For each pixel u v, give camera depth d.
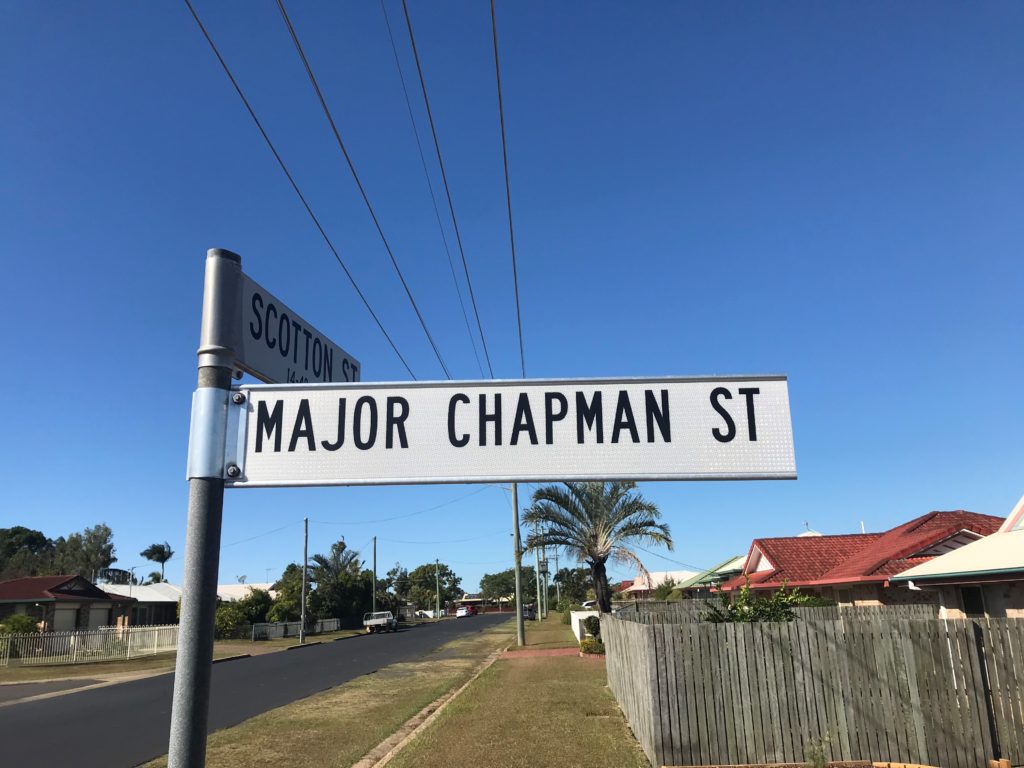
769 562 27.97
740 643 8.58
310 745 10.95
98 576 84.31
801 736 8.33
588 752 9.16
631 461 2.60
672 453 2.61
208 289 2.72
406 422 2.65
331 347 3.73
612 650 14.10
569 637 33.06
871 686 8.39
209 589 2.44
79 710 15.98
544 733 10.39
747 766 8.17
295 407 2.65
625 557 23.91
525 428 2.64
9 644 28.28
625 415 2.64
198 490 2.53
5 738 12.55
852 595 22.16
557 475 2.59
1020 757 8.09
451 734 10.52
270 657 29.97
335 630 55.47
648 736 8.75
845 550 27.44
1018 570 12.10
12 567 82.81
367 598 64.50
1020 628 8.38
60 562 83.44
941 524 21.58
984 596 14.62
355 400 2.66
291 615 50.91
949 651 8.36
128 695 18.61
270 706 15.24
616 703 12.89
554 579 84.62
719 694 8.46
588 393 2.66
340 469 2.61
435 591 119.62
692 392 2.65
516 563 30.78
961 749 8.13
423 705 14.58
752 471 2.59
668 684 8.51
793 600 12.27
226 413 2.64
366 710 14.27
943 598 15.62
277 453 2.62
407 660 25.81
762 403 2.64
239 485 2.59
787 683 8.46
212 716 14.10
